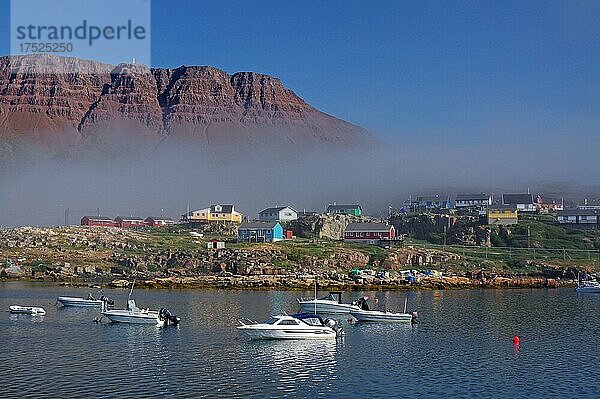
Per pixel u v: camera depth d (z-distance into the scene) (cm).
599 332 8931
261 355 7012
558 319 10419
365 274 18500
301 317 8538
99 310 11462
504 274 19512
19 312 10812
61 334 8450
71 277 18225
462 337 8444
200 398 5259
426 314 11094
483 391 5562
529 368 6475
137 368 6294
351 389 5594
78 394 5319
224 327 9106
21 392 5372
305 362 6662
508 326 9525
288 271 18562
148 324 9275
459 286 17138
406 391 5544
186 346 7519
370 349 7469
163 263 19662
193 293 15000
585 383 5866
